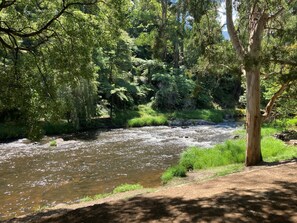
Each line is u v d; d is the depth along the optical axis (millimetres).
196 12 12531
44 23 10719
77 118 30969
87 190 14273
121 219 6582
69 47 11102
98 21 10945
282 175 10219
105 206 7840
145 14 42500
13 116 29906
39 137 11047
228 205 6754
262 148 18656
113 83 41031
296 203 6727
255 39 13641
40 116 11047
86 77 11688
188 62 48281
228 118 45031
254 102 15055
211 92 52469
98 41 11195
